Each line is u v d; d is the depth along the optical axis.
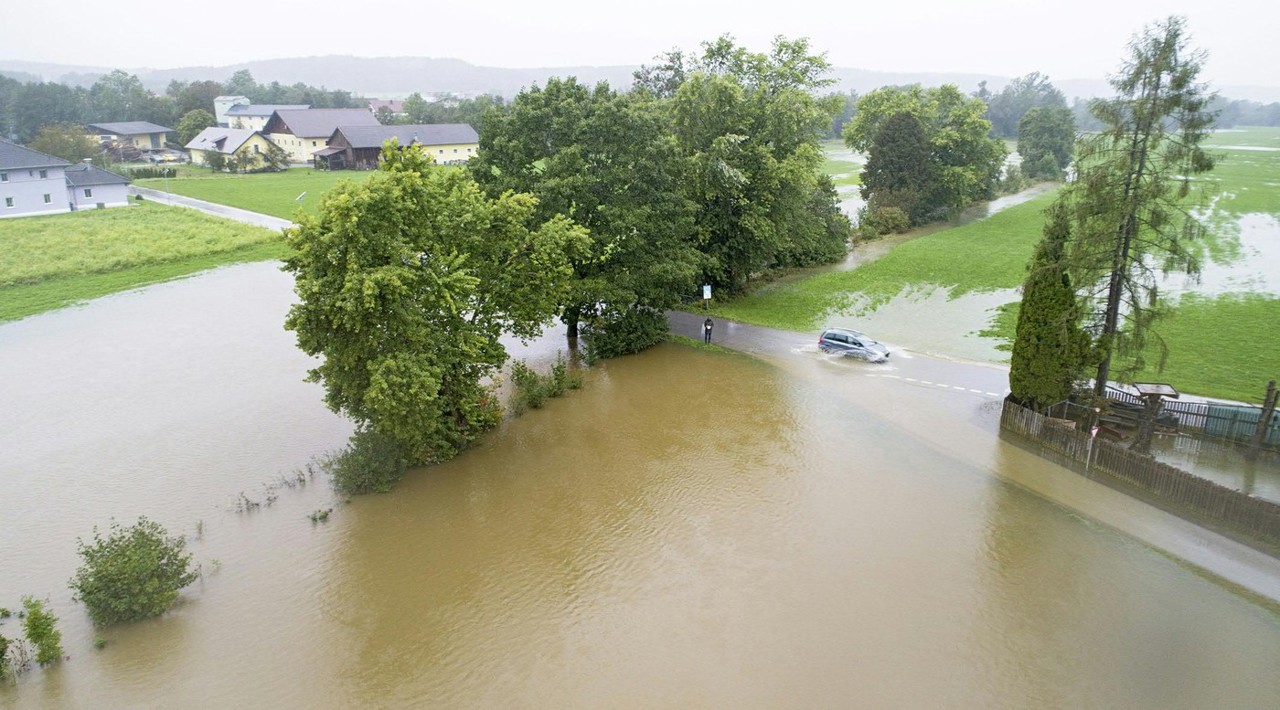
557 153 38.78
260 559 22.77
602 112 39.59
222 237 70.25
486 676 17.98
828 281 59.78
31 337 44.47
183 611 20.45
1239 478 26.95
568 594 21.08
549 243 32.47
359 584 21.59
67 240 66.25
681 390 36.91
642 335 42.81
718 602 20.62
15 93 164.38
